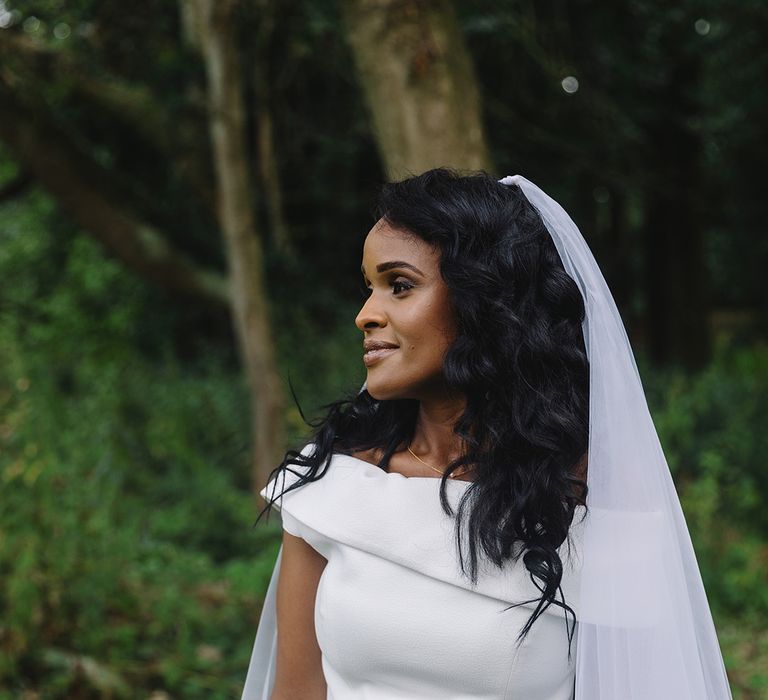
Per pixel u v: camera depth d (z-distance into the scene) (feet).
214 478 21.43
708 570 18.04
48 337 31.40
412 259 5.09
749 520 21.26
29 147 26.89
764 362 41.45
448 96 12.37
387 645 5.02
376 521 5.11
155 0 22.86
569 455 5.14
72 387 24.86
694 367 39.11
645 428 5.29
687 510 19.38
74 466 14.46
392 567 5.07
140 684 12.71
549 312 5.19
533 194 5.35
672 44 31.42
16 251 34.96
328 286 31.48
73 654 12.66
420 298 5.08
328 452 5.53
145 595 14.70
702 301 39.50
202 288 30.17
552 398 5.12
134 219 29.43
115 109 27.02
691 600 5.41
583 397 5.26
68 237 34.68
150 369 29.86
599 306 5.24
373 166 30.42
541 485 5.01
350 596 5.11
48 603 12.69
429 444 5.51
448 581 4.99
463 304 4.98
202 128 26.99
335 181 29.68
